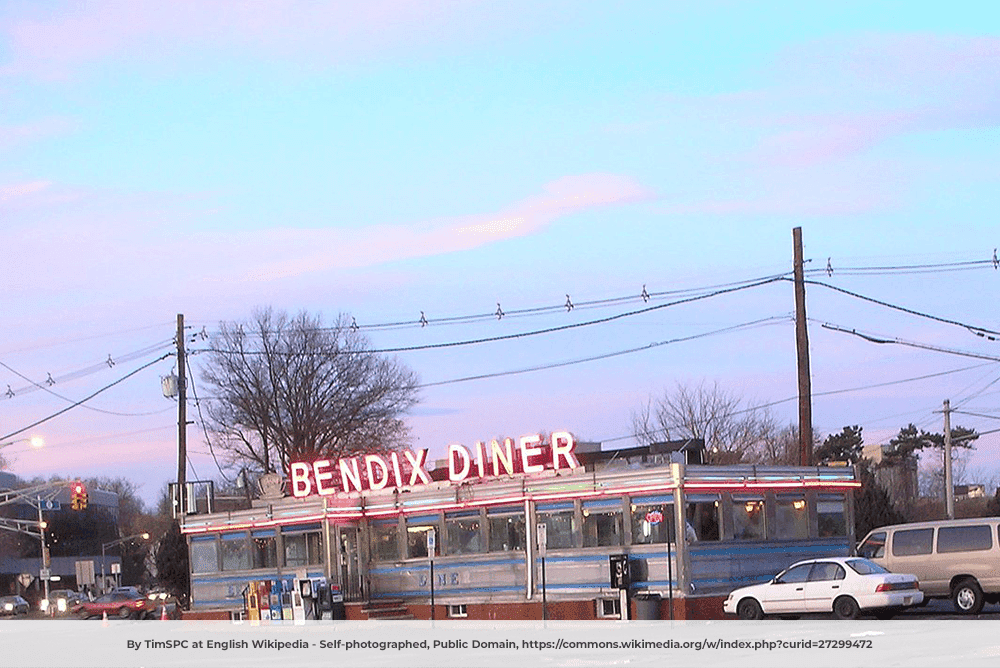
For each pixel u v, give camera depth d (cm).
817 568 3130
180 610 6375
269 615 4303
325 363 7112
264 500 4612
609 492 3553
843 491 3822
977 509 9094
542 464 3788
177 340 5694
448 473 4072
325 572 4228
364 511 4216
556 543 3691
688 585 3372
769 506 3619
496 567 3838
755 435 8031
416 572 4075
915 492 9750
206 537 4722
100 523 13788
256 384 6988
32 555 12200
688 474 3438
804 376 4094
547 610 3659
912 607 3116
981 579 3228
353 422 7081
